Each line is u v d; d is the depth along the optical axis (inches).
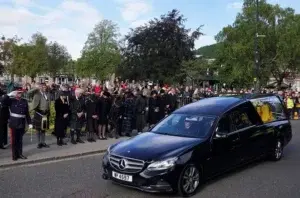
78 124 502.6
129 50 1983.3
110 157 284.0
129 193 283.9
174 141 293.3
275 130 395.9
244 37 2079.2
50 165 381.7
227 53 2112.5
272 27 2110.0
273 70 2251.5
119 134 573.3
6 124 462.3
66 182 314.7
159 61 1851.6
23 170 358.9
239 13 2212.1
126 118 577.3
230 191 292.0
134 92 605.0
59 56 3257.9
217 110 332.8
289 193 288.5
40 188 296.5
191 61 1818.4
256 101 382.6
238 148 330.0
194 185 282.7
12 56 2354.8
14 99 392.8
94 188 296.5
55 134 487.8
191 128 317.1
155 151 274.4
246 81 2085.4
